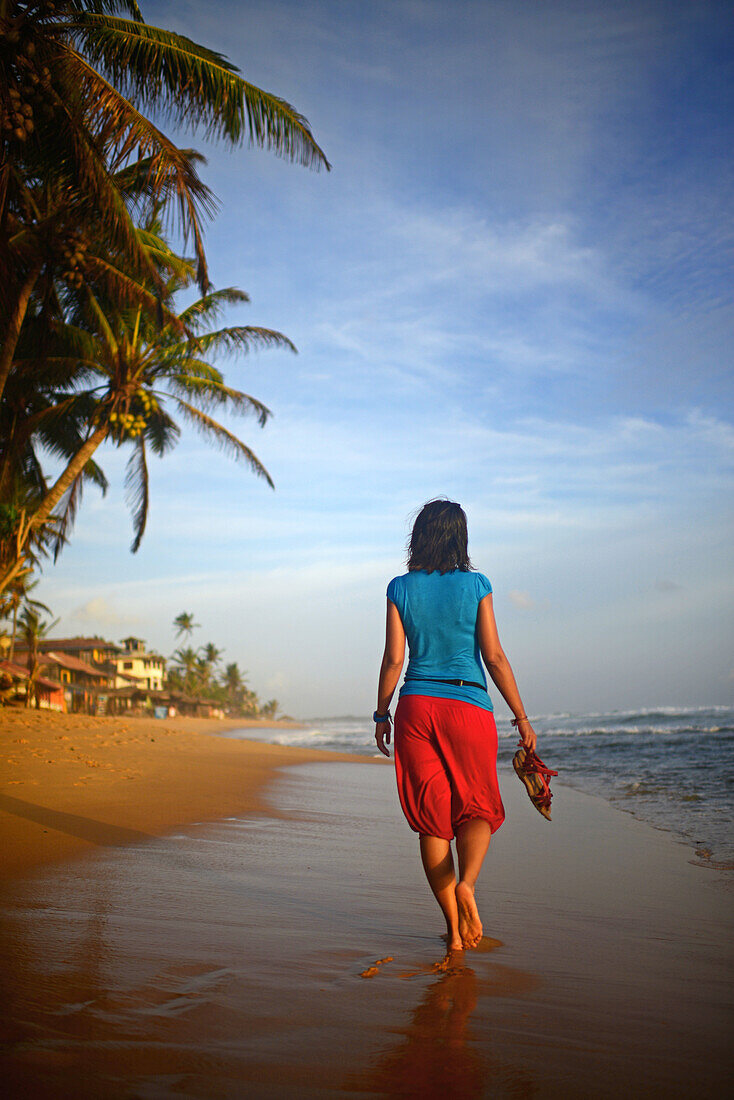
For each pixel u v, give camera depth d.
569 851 4.74
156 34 10.53
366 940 2.44
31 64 9.45
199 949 2.18
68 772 7.10
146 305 15.05
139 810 5.27
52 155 11.20
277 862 3.78
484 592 2.62
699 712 54.09
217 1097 1.28
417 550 2.69
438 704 2.50
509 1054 1.55
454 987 1.99
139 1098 1.26
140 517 21.72
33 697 35.94
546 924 2.84
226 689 133.38
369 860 4.00
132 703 70.62
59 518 22.05
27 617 41.75
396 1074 1.43
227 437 21.27
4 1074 1.31
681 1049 1.62
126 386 19.22
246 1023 1.64
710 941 2.64
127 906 2.65
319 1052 1.51
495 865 4.22
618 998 1.97
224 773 9.20
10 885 2.87
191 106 10.79
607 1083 1.43
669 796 8.29
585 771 13.16
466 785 2.46
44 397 20.45
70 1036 1.50
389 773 12.30
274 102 10.67
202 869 3.43
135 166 14.25
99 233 13.34
